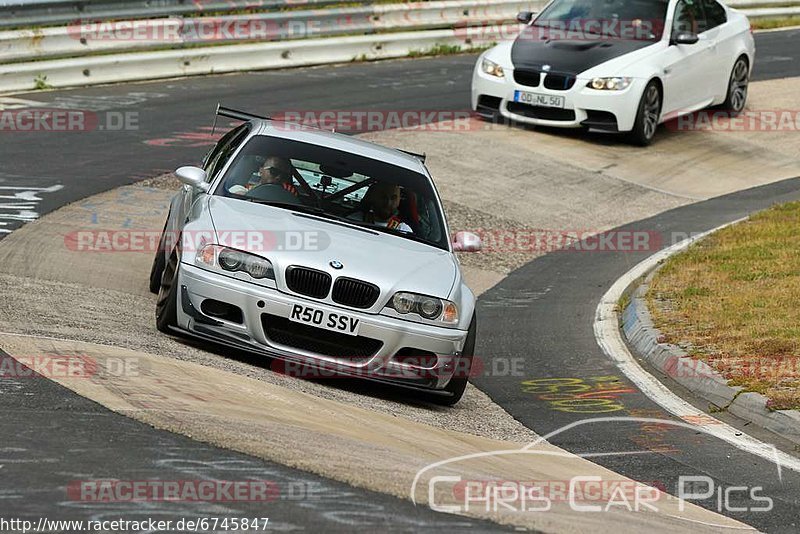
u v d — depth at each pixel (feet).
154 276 76.84
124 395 50.24
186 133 126.93
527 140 139.85
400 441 52.75
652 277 95.45
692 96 148.25
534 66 140.15
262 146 71.56
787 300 85.97
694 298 88.53
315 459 45.91
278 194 68.28
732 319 82.07
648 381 74.28
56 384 50.42
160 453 43.78
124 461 42.42
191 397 51.70
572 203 123.03
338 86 157.99
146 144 121.39
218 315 60.80
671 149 142.92
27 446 42.75
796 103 166.71
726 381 69.87
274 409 52.90
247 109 138.92
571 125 139.13
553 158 134.41
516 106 142.41
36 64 142.41
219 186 68.69
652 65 140.05
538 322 87.92
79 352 56.13
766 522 49.42
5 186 101.09
